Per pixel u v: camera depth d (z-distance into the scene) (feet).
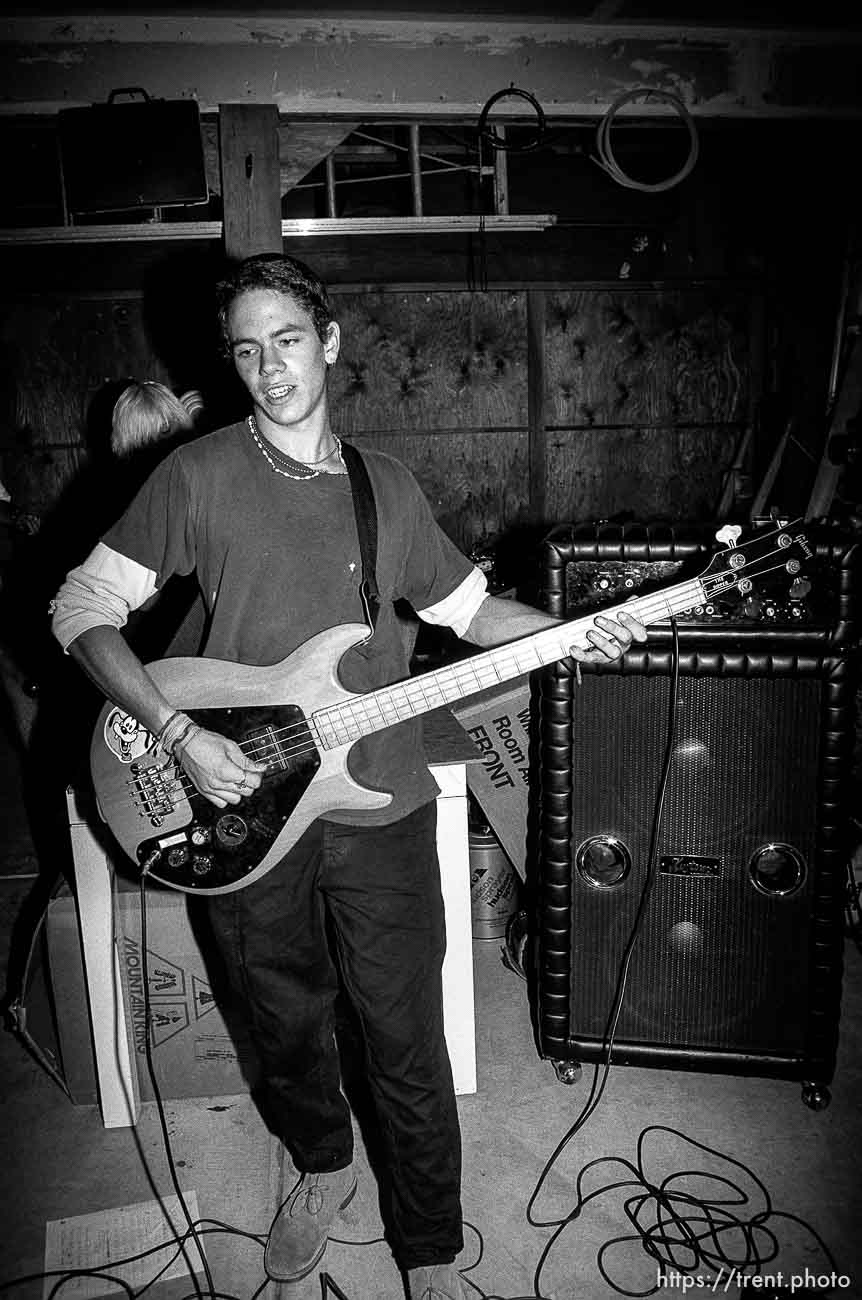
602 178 15.70
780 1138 6.37
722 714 6.13
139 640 7.85
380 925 4.76
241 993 4.95
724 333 15.93
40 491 14.88
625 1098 6.81
